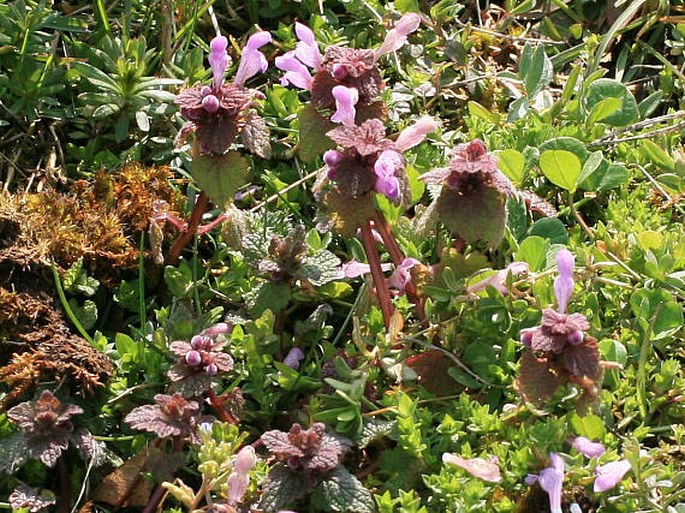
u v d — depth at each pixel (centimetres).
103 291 45
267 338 41
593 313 43
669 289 44
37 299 43
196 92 41
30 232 43
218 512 37
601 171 46
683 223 46
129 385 42
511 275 41
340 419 39
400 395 40
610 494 39
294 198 47
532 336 38
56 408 39
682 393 42
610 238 45
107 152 47
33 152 47
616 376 42
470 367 41
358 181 40
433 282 42
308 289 43
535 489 38
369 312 43
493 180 40
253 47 41
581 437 39
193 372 39
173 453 39
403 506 38
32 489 39
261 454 40
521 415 40
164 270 45
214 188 41
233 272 44
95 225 44
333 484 38
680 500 39
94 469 41
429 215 42
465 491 38
